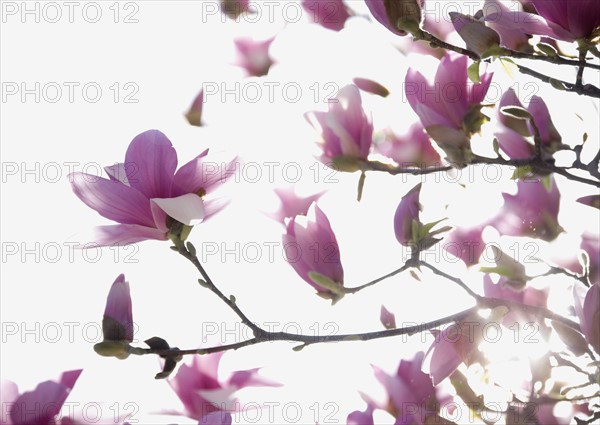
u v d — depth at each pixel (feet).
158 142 5.33
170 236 5.33
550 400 5.42
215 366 5.52
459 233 5.64
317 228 5.56
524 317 5.42
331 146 5.53
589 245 5.52
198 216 5.27
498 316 5.38
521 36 5.34
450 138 5.37
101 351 5.32
